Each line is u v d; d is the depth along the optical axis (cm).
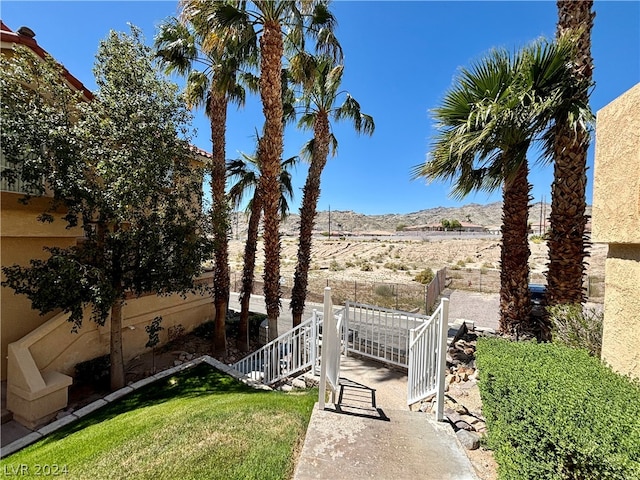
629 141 219
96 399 555
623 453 138
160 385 528
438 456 262
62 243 649
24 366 493
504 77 463
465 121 496
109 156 484
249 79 884
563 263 457
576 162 443
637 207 210
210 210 652
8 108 424
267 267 742
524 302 514
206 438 315
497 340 305
